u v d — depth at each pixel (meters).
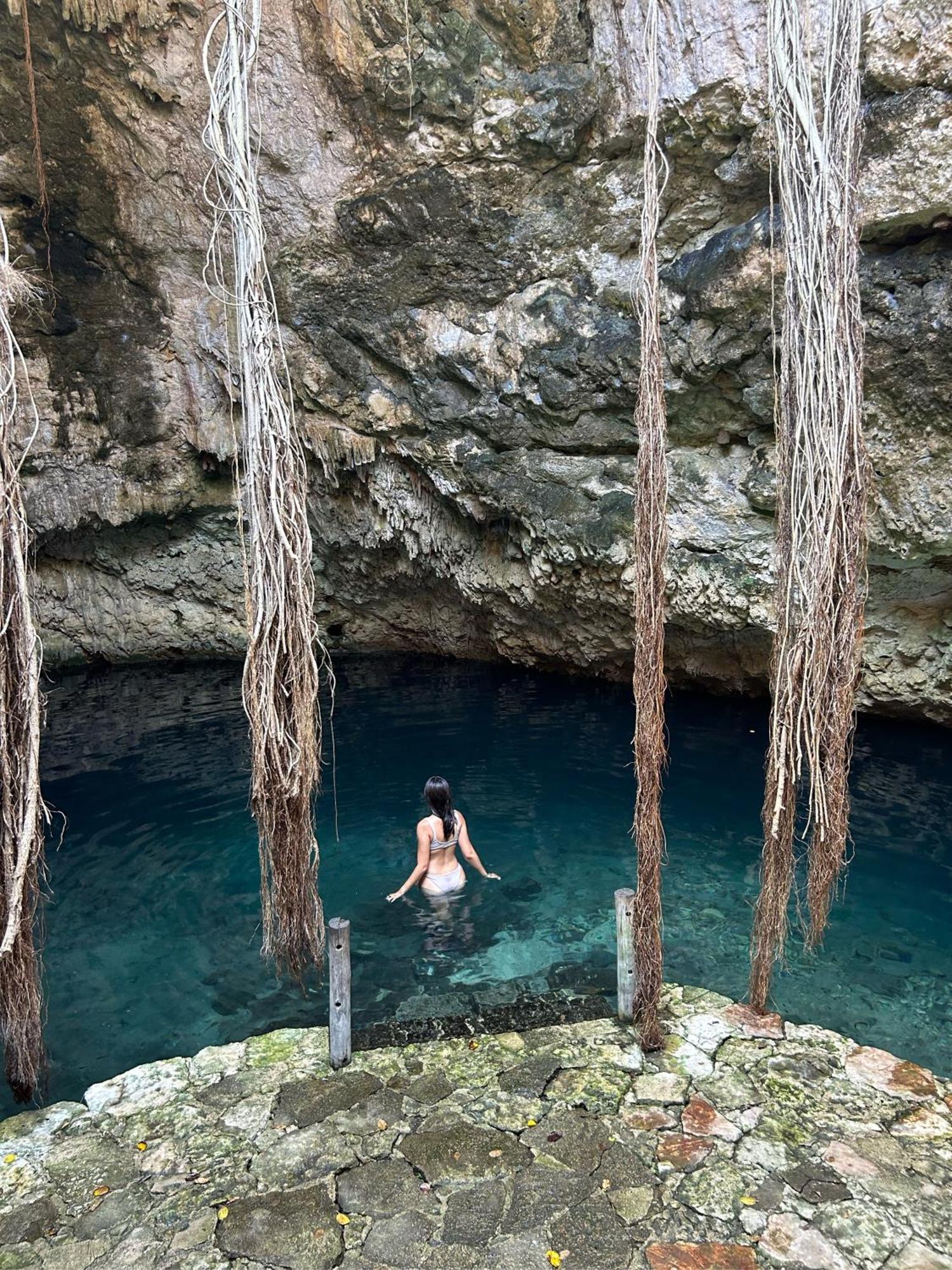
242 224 3.72
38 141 7.65
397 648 12.72
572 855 6.26
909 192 5.96
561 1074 3.79
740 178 7.11
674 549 8.34
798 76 3.73
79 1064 4.14
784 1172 3.20
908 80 5.79
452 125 7.87
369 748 8.70
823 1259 2.82
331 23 7.70
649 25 3.63
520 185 8.04
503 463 9.19
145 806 7.35
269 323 3.79
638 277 4.04
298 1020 4.47
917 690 7.90
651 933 3.88
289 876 4.00
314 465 10.59
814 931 4.07
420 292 8.87
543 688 10.68
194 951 5.17
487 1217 3.02
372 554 11.30
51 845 6.62
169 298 9.99
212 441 10.53
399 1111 3.58
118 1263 2.87
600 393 8.35
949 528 6.66
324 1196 3.14
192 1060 3.98
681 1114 3.52
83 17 8.02
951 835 6.34
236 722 9.55
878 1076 3.77
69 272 9.56
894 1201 3.06
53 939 5.32
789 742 3.89
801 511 3.84
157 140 8.88
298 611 3.85
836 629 3.81
